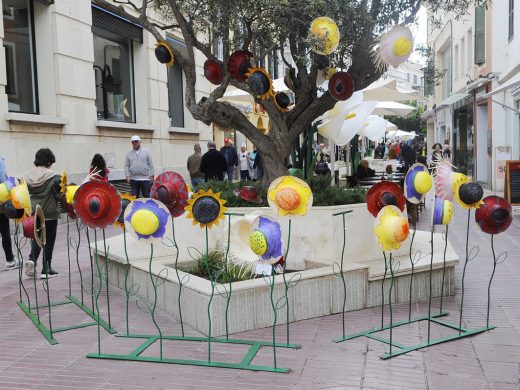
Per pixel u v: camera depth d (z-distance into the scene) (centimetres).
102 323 566
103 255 736
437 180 526
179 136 2041
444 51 3619
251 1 627
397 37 596
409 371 434
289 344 494
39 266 859
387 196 510
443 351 479
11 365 461
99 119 1588
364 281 603
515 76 1633
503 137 2091
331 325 550
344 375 428
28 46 1326
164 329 547
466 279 744
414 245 755
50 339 518
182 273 600
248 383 417
